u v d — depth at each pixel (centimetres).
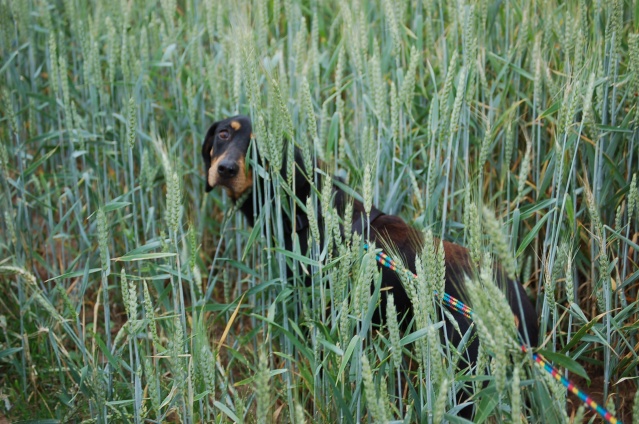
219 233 595
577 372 287
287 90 519
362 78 543
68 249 597
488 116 489
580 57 436
